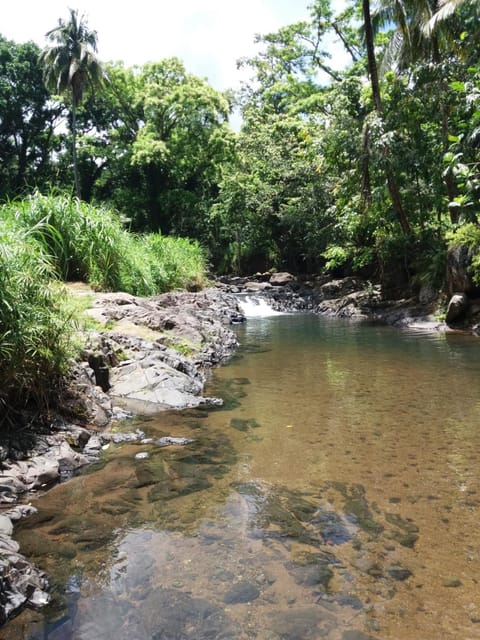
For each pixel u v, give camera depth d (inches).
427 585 97.4
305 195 975.6
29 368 174.1
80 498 134.3
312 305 770.8
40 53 1230.3
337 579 99.3
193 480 145.9
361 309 659.4
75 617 87.5
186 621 86.7
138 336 296.4
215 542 112.6
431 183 645.9
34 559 105.0
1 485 133.6
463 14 622.8
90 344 238.7
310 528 119.0
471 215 439.8
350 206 726.5
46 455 153.7
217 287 892.0
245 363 331.6
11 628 84.5
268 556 107.1
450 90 565.6
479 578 99.8
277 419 204.1
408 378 279.0
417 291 631.2
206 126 1294.3
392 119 627.2
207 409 218.8
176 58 1306.6
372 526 120.0
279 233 1135.0
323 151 728.3
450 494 136.5
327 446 173.0
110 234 438.0
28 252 194.7
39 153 1464.1
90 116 1440.7
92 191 1505.9
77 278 419.5
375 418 204.5
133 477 147.6
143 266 493.4
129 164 1310.3
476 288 493.0
